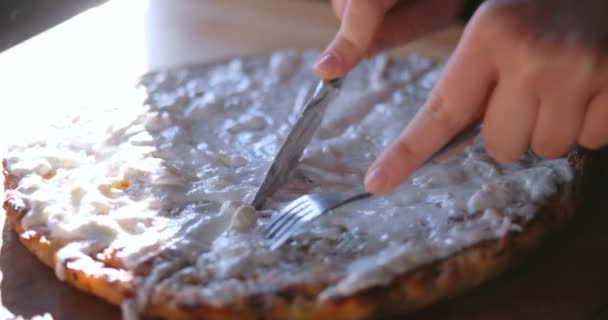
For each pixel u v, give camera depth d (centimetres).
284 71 73
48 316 53
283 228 53
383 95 69
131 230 55
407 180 59
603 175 63
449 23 73
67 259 53
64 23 82
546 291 54
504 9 53
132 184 58
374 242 53
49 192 57
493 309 53
